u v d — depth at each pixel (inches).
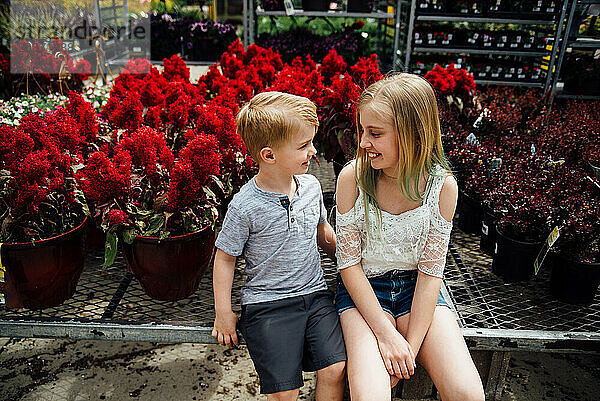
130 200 78.6
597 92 213.5
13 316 75.1
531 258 93.9
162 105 109.0
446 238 67.6
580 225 87.1
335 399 63.6
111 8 327.6
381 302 69.6
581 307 91.8
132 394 84.9
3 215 78.4
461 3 217.3
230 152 91.4
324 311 68.1
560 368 94.6
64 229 80.3
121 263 101.7
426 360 63.6
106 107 105.3
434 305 65.7
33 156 73.6
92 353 94.9
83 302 86.7
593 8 205.3
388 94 61.9
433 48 224.8
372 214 68.3
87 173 74.5
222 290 67.8
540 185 99.1
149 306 88.4
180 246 78.2
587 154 113.0
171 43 297.1
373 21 374.6
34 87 159.8
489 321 85.5
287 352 62.2
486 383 79.7
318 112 116.5
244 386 87.9
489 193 102.5
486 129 138.7
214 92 131.4
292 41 259.1
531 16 214.7
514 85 226.7
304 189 71.9
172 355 95.3
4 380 87.0
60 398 83.6
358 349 61.6
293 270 68.7
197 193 78.4
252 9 233.0
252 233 68.1
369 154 64.8
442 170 67.9
